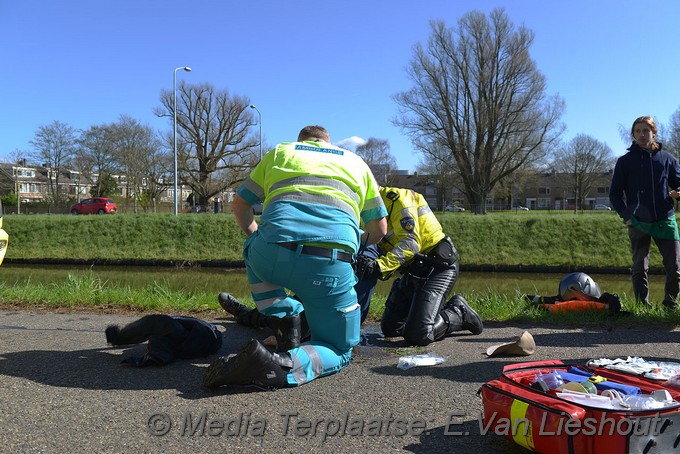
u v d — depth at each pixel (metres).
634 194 5.39
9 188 56.47
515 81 44.44
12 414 2.54
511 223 20.44
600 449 1.91
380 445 2.29
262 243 2.96
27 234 22.17
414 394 2.92
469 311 4.55
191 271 17.59
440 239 4.33
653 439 1.89
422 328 4.08
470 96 45.59
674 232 5.37
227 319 5.18
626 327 4.93
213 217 22.48
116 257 20.28
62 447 2.21
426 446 2.29
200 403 2.72
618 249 18.97
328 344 3.24
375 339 4.42
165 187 52.81
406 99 46.53
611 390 2.24
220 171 49.81
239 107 48.56
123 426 2.43
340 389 2.98
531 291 12.02
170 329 3.42
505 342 4.30
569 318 5.26
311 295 3.05
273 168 3.13
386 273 4.04
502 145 45.78
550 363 2.66
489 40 44.25
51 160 53.69
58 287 6.81
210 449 2.22
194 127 47.75
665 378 2.43
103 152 53.16
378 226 3.42
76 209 46.66
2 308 5.60
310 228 2.93
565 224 20.06
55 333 4.32
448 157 48.22
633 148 5.41
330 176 3.08
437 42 45.19
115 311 5.51
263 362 2.84
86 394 2.83
